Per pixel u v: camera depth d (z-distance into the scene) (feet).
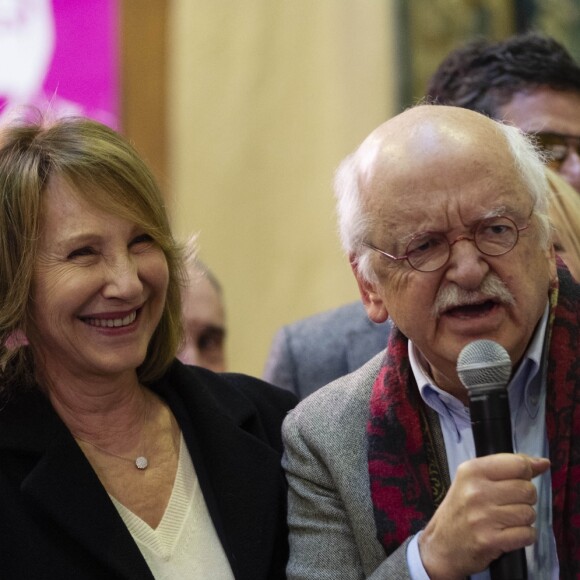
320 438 21.07
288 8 44.98
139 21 44.52
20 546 19.97
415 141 19.24
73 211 20.58
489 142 19.07
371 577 18.83
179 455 22.27
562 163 27.71
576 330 19.98
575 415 19.36
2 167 20.88
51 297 20.57
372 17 44.16
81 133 21.12
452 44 43.80
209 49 44.96
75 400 21.62
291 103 44.91
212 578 21.04
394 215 19.15
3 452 20.72
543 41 28.14
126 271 20.70
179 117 44.80
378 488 20.08
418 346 19.70
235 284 45.09
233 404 23.50
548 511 19.52
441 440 20.47
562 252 24.09
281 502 22.36
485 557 17.30
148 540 20.94
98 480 20.70
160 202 21.59
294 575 20.80
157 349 22.72
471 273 18.57
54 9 43.78
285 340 27.99
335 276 44.47
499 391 17.33
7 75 43.32
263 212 44.98
